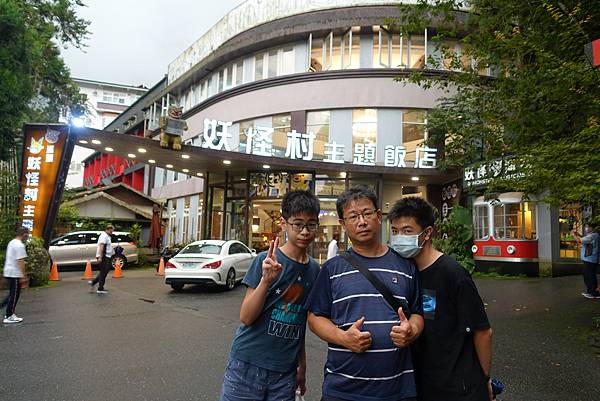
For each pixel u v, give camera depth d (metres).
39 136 13.02
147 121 32.72
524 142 7.15
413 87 18.89
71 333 6.73
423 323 2.25
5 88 13.58
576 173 5.04
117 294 10.93
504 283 12.70
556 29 6.33
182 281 11.12
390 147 17.95
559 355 5.60
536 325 7.25
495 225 15.24
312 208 2.53
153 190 31.09
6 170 13.66
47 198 12.80
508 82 7.42
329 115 19.48
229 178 20.62
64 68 20.50
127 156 17.08
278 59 21.16
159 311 8.65
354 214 2.34
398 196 19.06
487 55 8.31
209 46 25.44
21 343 6.12
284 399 2.44
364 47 19.61
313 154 19.42
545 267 14.55
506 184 6.46
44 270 12.30
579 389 4.44
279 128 20.28
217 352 5.71
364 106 19.00
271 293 2.47
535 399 4.18
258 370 2.43
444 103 14.45
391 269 2.30
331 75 19.34
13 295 7.49
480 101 9.02
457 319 2.32
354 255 2.38
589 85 5.61
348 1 19.58
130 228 23.14
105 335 6.62
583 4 6.16
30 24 17.95
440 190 19.31
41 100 20.81
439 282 2.38
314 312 2.31
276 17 20.97
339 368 2.19
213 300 10.05
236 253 12.44
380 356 2.11
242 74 22.50
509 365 5.20
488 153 7.78
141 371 4.92
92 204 22.98
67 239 18.25
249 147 17.92
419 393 2.36
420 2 8.12
